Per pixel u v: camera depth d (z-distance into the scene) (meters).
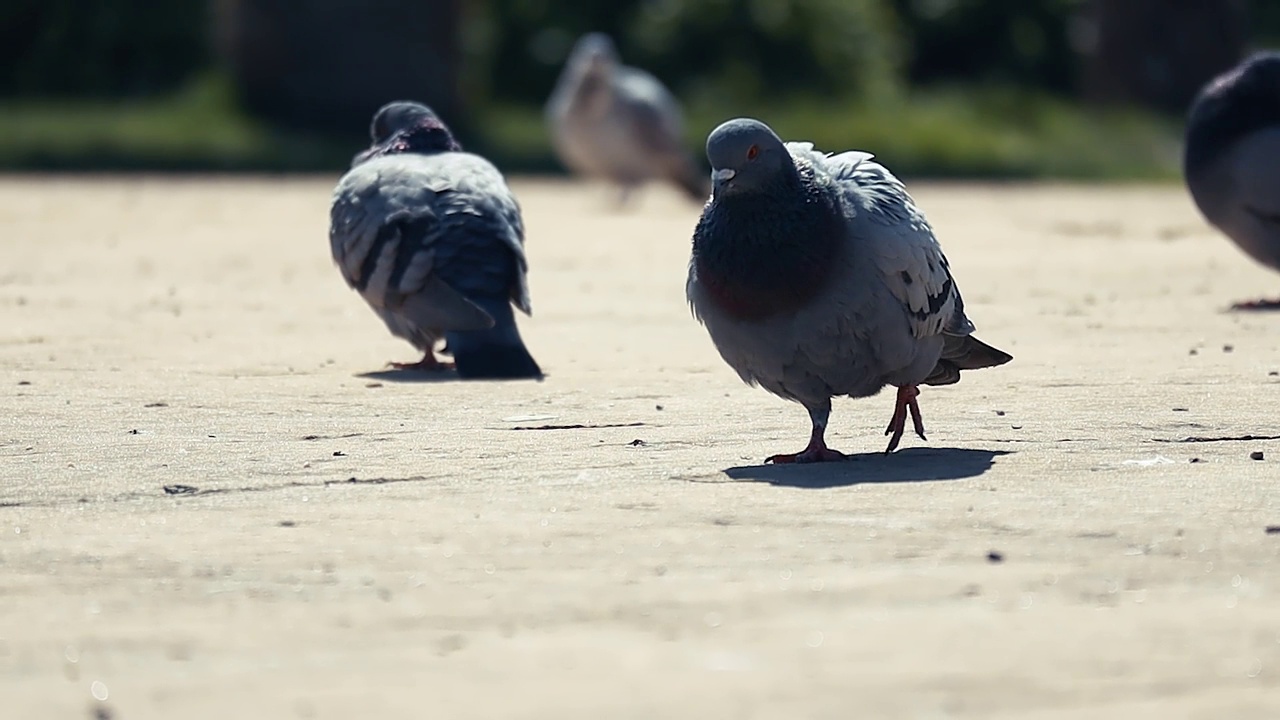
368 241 14.55
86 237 26.52
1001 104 52.09
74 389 13.47
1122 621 6.98
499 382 13.93
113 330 16.86
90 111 49.44
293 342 16.33
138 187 37.62
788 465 10.46
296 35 46.56
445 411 12.52
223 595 7.53
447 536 8.55
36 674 6.47
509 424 11.98
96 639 6.89
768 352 10.34
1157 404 12.39
